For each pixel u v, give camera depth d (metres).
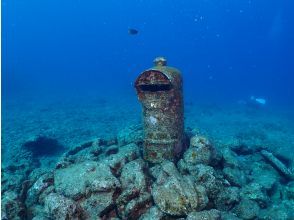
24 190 2.15
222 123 5.71
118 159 2.17
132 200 1.79
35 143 3.80
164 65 2.32
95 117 6.22
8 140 4.36
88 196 1.84
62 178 2.01
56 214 1.66
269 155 2.90
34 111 7.27
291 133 4.81
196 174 2.02
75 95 10.85
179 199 1.70
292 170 2.92
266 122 5.86
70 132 4.81
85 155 2.60
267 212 1.96
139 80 2.17
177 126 2.26
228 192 1.98
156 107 2.19
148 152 2.28
